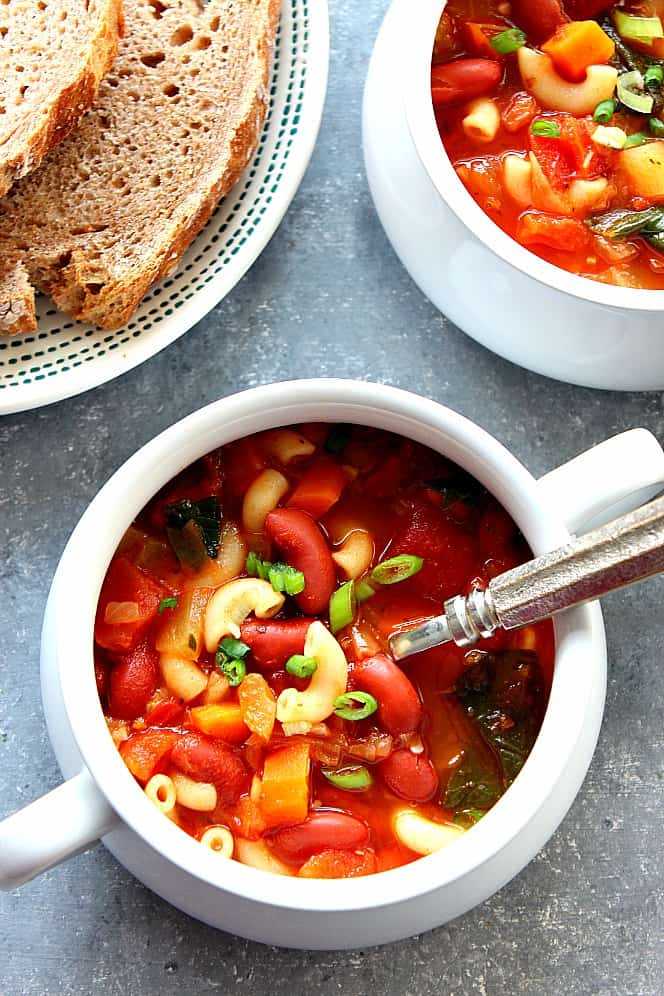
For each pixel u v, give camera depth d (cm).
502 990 54
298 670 49
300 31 55
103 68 53
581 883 54
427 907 48
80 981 53
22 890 53
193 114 55
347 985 53
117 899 53
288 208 56
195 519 50
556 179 52
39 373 54
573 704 47
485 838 46
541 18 53
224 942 53
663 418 56
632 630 55
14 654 54
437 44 53
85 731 46
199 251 55
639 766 55
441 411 48
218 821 49
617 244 53
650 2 54
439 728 50
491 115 53
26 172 53
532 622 47
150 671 50
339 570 51
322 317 56
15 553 55
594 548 45
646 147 53
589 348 53
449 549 50
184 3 56
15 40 54
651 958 54
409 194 52
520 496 48
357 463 51
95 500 48
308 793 49
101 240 54
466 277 53
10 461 55
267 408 48
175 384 56
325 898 46
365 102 54
